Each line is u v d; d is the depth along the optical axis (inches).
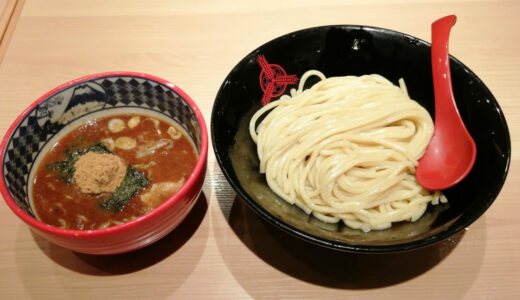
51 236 9.1
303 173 12.8
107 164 11.0
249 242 12.0
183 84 15.5
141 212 10.7
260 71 13.5
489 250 11.7
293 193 12.5
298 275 11.3
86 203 10.8
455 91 12.9
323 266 11.5
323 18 17.6
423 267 11.4
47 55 16.3
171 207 9.5
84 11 17.8
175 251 11.8
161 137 12.1
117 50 16.5
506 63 16.1
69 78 15.6
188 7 18.0
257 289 11.1
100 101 12.2
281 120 13.7
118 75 11.7
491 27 17.3
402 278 11.2
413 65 14.0
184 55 16.4
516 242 11.8
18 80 15.6
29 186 11.0
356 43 14.1
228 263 11.6
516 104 14.9
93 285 11.1
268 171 12.8
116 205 10.8
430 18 17.7
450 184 11.6
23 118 10.8
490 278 11.2
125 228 9.1
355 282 11.2
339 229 11.9
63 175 11.3
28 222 9.0
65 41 16.8
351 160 12.6
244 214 12.5
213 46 16.7
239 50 16.6
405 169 13.0
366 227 12.0
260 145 13.4
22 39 16.8
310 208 12.4
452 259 11.6
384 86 14.2
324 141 12.9
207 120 14.6
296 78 14.7
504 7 18.0
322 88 14.5
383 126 13.6
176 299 10.9
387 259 11.6
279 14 17.8
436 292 11.0
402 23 17.5
